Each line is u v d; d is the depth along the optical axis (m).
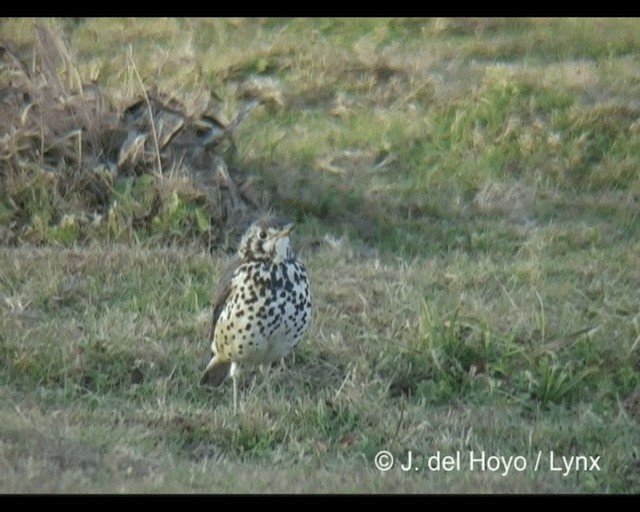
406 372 27.98
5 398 26.17
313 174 39.66
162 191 34.97
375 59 46.81
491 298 31.86
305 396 26.97
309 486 22.81
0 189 35.06
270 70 46.97
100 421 25.20
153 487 22.05
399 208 38.19
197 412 25.88
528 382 27.52
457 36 49.75
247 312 25.89
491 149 41.06
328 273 33.09
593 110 42.78
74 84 37.06
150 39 49.41
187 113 37.38
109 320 29.73
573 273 33.75
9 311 30.06
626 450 25.36
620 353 28.53
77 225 34.47
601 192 39.62
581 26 49.31
